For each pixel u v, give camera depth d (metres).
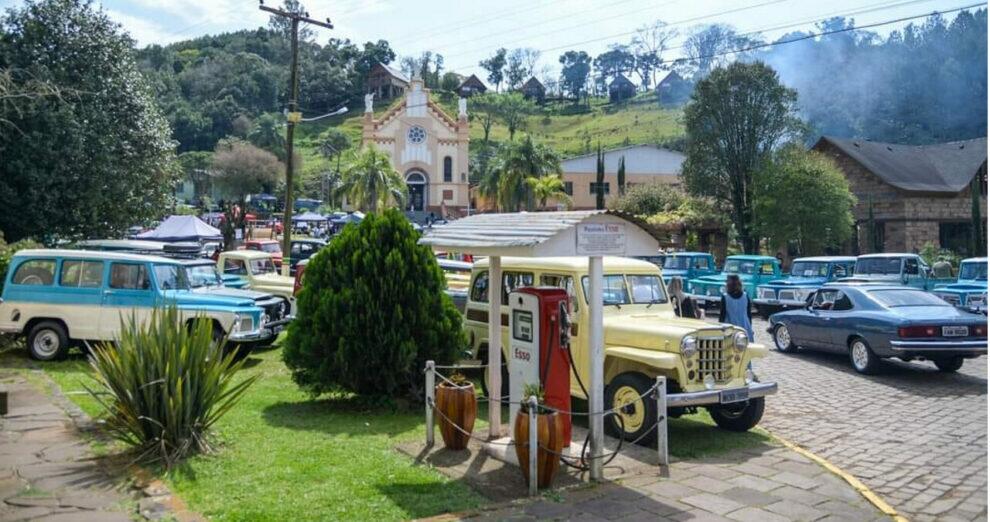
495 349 7.17
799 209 28.86
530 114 119.81
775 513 5.39
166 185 23.56
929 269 20.20
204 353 6.66
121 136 21.14
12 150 18.86
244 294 12.79
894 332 11.04
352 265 8.35
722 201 35.97
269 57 132.75
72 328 11.43
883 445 7.52
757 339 15.76
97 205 20.67
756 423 7.90
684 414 8.39
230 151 66.75
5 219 19.11
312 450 6.66
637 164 57.66
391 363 8.18
